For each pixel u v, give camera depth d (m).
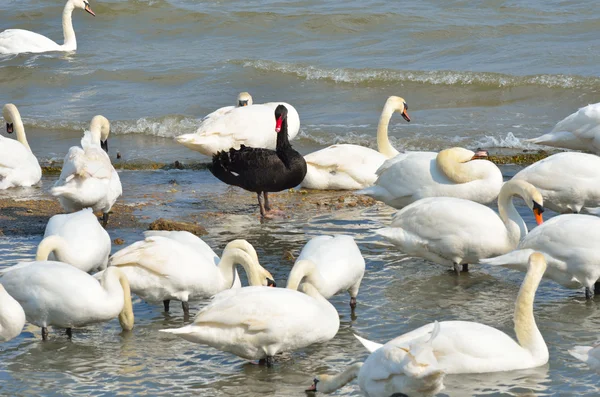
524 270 13.11
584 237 12.70
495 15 34.47
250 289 10.78
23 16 39.62
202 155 22.91
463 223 13.80
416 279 14.09
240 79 29.25
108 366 11.11
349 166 19.53
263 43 33.78
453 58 30.66
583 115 19.05
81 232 13.20
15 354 11.50
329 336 10.94
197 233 16.42
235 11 36.44
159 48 33.81
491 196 16.22
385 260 15.00
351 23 34.50
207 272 12.28
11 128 21.94
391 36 33.19
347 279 12.21
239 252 12.27
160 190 19.83
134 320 12.58
